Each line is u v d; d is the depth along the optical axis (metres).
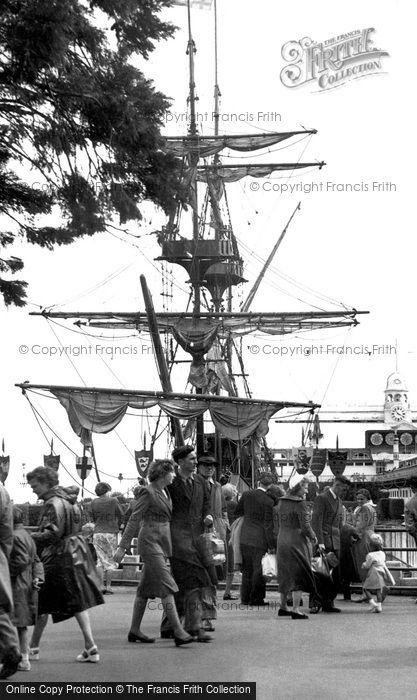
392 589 20.73
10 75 15.67
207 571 14.05
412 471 54.03
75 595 11.64
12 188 18.27
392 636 14.21
